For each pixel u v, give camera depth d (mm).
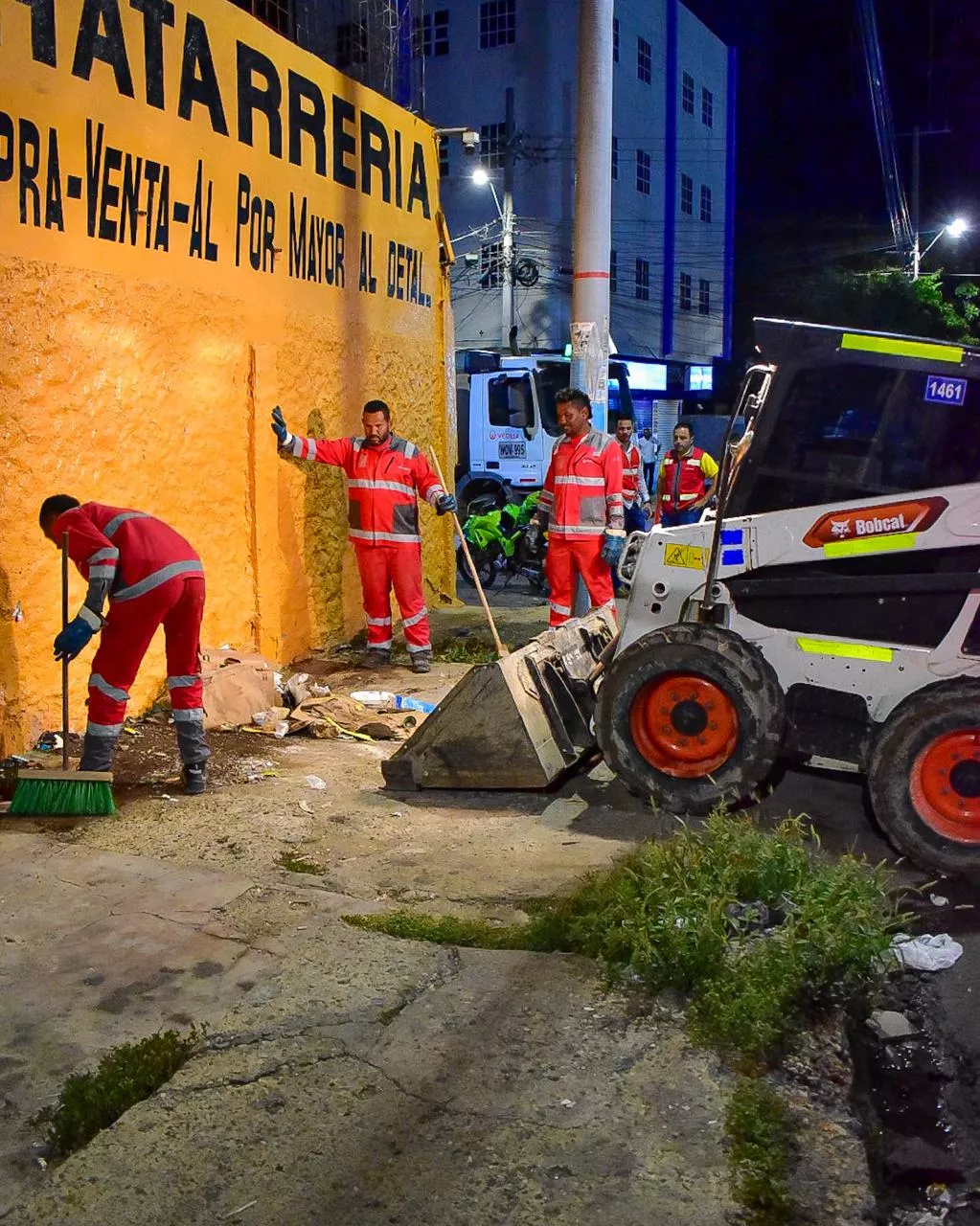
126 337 6879
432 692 8320
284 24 9297
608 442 8781
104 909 4406
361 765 6613
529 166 30375
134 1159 2947
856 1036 3887
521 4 30203
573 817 5703
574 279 9727
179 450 7445
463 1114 3168
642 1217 2779
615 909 4156
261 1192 2842
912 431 5301
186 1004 3730
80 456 6574
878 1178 3189
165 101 7113
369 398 10195
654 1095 3277
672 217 36156
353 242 9789
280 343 8609
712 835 4703
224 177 7793
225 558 8031
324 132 9188
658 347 36406
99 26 6508
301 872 4906
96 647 6785
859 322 35219
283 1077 3314
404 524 8773
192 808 5680
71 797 5465
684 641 5559
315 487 9164
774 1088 3395
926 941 4465
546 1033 3574
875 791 5168
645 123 34281
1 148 5863
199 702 5926
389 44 10891
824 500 5465
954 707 5012
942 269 37844
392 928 4289
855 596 5414
